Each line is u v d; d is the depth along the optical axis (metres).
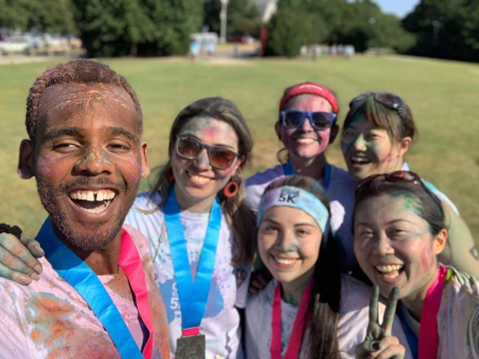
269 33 16.98
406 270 0.75
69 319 0.46
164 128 4.20
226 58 15.99
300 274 0.85
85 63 0.52
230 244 0.95
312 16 26.67
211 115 0.90
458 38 22.08
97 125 0.47
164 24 14.98
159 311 0.61
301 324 0.84
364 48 24.53
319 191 0.89
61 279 0.48
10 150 3.29
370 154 1.01
